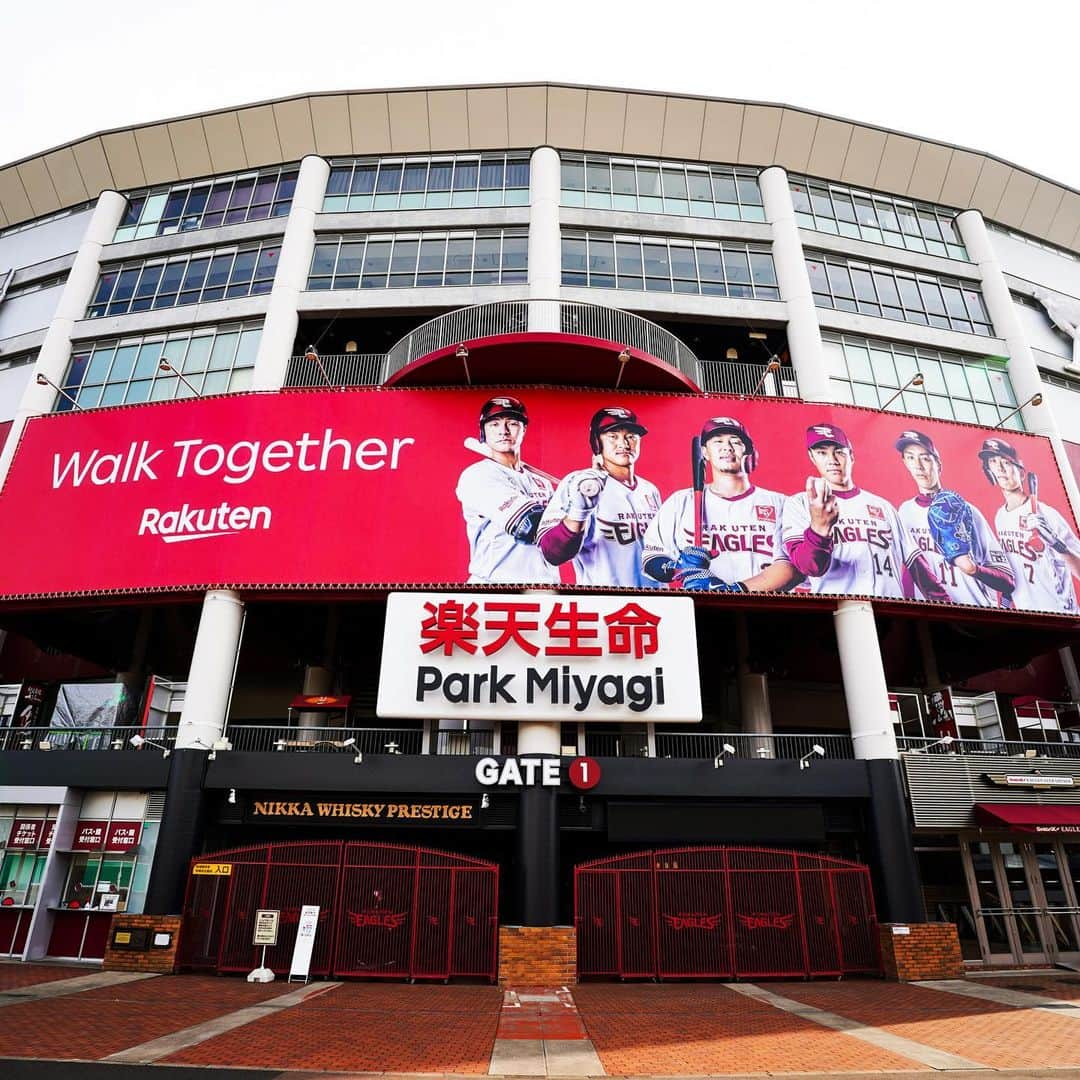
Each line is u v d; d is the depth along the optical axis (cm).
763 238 2522
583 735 1730
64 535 1953
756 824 1666
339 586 1816
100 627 2333
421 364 1997
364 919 1460
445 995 1279
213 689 1752
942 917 1734
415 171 2645
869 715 1777
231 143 2700
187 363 2339
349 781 1648
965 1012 1172
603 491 1938
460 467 1950
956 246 2755
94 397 2336
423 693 1662
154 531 1917
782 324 2380
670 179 2645
